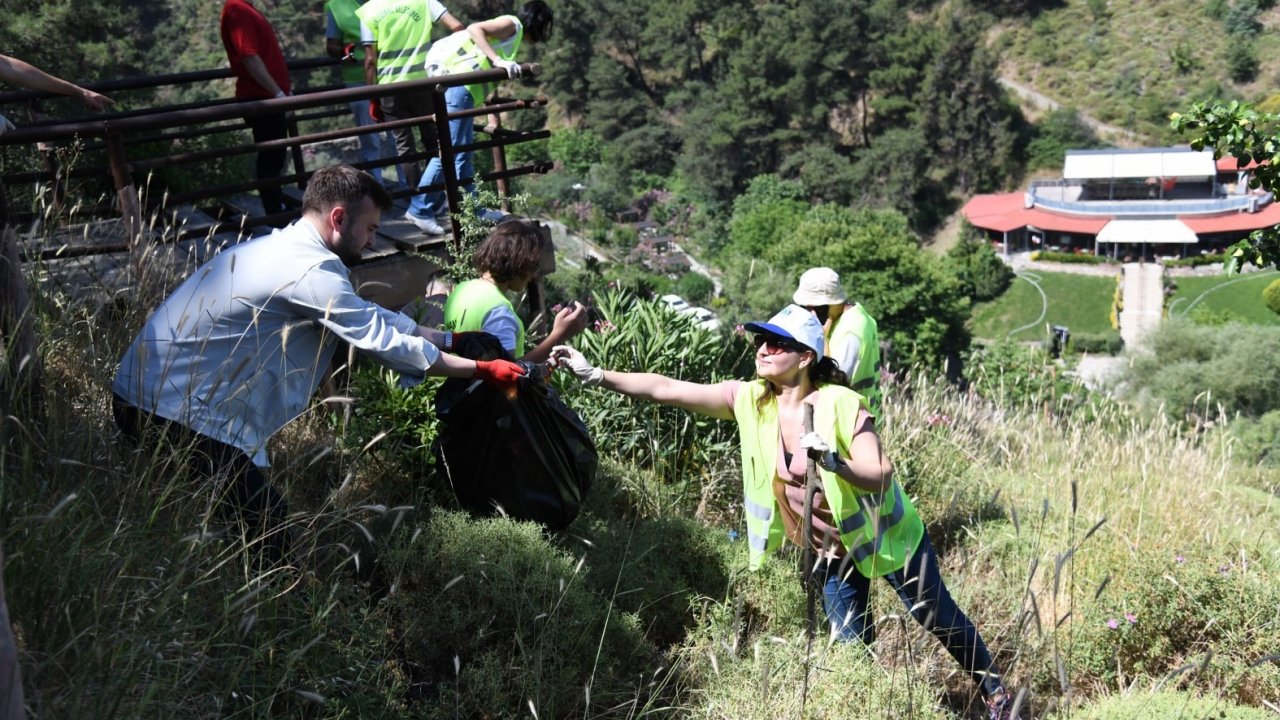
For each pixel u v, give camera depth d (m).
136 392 3.08
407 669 3.24
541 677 3.09
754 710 3.12
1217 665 3.87
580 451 3.82
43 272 3.87
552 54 98.88
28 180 4.81
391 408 3.85
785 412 3.61
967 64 84.31
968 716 3.73
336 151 55.12
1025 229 73.81
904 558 3.51
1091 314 61.25
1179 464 6.11
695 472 4.99
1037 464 6.29
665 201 82.25
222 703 2.50
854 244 47.25
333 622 2.98
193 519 2.87
